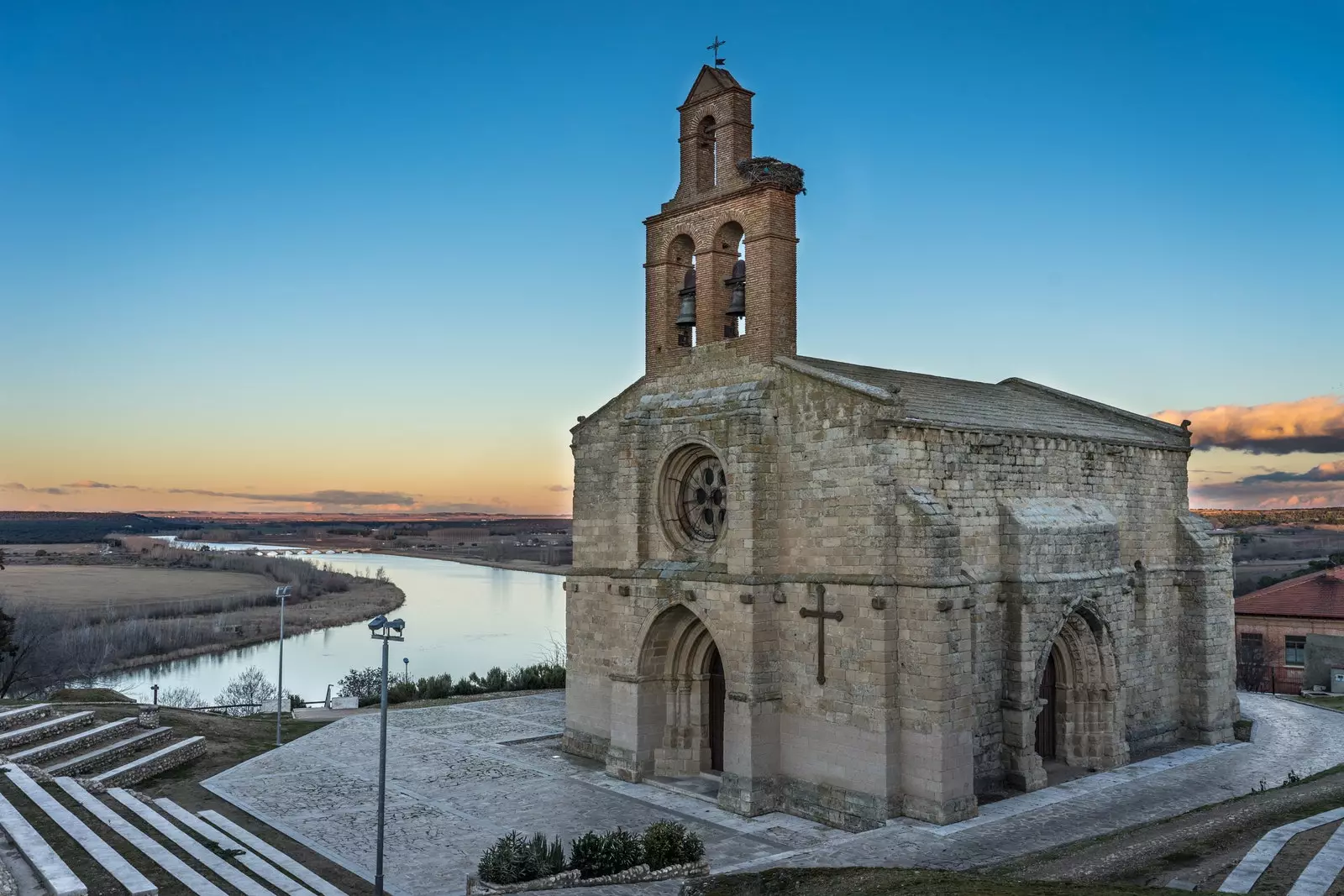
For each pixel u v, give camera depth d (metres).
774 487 33.41
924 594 29.67
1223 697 40.75
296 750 41.00
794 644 32.62
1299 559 140.38
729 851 28.59
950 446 32.28
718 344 35.75
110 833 25.19
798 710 32.41
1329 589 68.50
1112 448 38.62
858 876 23.75
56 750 35.66
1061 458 36.34
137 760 36.91
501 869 25.17
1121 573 36.94
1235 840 24.67
